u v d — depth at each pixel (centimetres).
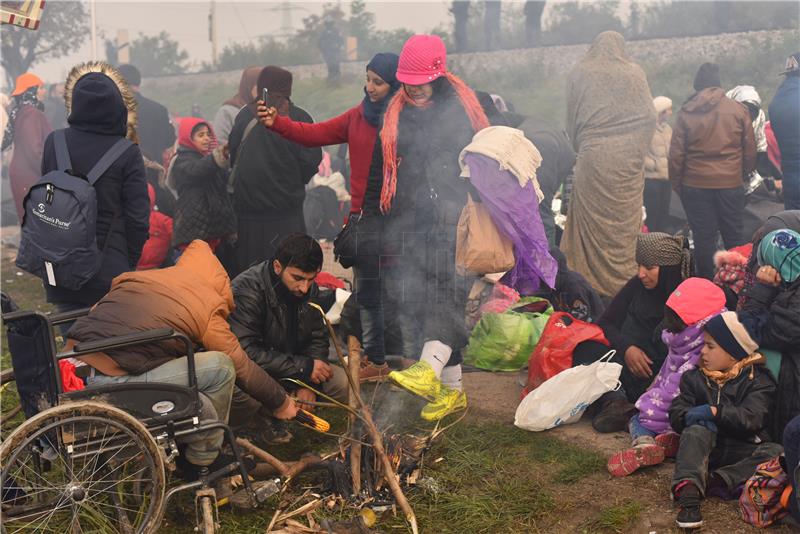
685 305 394
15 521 327
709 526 339
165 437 330
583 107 636
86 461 318
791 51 982
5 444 299
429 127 436
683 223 799
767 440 366
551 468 400
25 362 334
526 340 512
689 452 351
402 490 378
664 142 780
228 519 357
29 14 408
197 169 573
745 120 655
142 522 321
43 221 396
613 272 640
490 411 469
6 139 788
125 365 338
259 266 420
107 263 421
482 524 354
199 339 357
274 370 415
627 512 352
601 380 434
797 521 332
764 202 748
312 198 886
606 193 631
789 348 361
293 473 375
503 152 419
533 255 438
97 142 423
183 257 380
